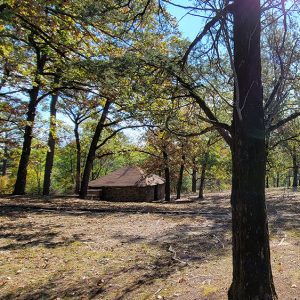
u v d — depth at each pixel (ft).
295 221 42.37
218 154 116.26
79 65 19.85
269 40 16.57
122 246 29.35
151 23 21.16
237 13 14.57
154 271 22.56
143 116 17.12
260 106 14.43
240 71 14.49
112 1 20.01
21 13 30.68
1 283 20.80
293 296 16.93
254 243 14.11
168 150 94.07
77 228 36.58
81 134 134.62
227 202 90.22
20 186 71.10
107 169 188.24
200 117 15.97
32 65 45.75
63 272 22.70
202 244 29.76
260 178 14.23
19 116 68.44
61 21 32.01
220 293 17.88
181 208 60.29
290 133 33.55
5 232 33.42
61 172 175.52
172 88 16.67
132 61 16.16
